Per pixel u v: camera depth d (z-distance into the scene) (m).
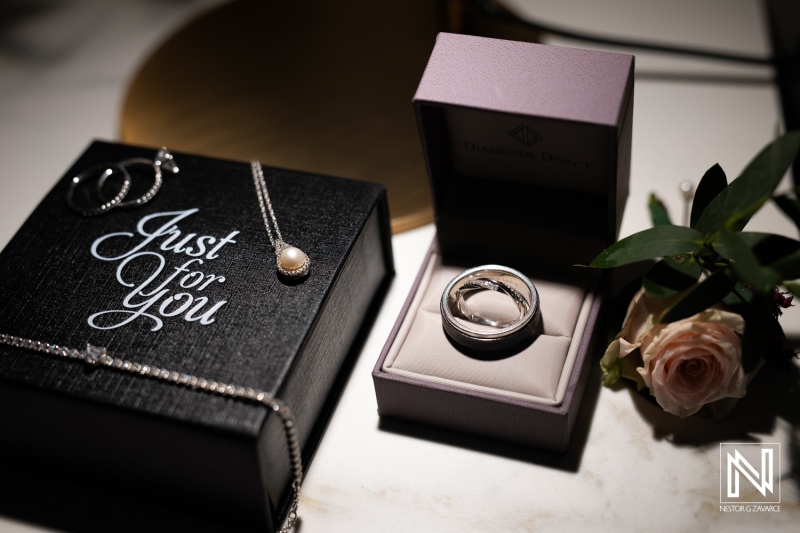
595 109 0.28
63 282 0.30
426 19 0.41
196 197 0.32
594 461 0.30
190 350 0.29
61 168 0.38
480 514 0.29
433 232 0.35
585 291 0.31
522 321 0.29
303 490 0.30
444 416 0.30
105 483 0.30
